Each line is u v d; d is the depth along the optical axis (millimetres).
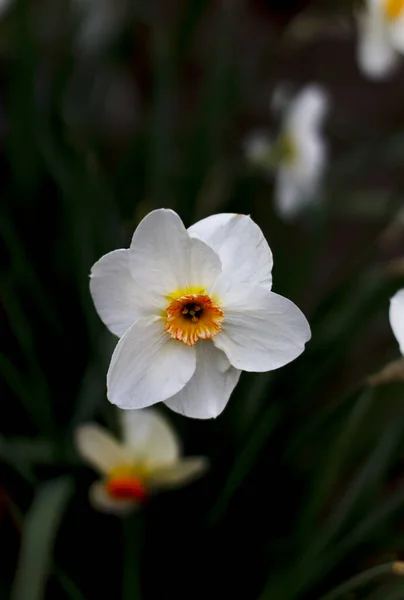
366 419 794
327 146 1230
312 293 991
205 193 886
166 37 944
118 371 595
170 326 600
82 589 750
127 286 600
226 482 754
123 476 709
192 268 597
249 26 1329
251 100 1231
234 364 600
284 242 948
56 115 874
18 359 812
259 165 916
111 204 819
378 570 637
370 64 835
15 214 881
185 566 762
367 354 982
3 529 759
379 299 782
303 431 725
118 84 1247
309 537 749
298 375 788
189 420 767
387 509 732
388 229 820
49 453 732
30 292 804
